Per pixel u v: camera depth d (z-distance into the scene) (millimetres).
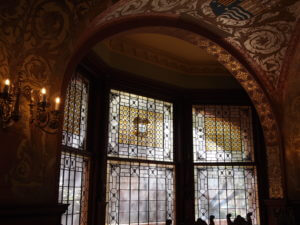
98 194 5777
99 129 6047
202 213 6996
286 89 5801
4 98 2939
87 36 4293
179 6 4750
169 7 4750
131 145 6488
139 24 4926
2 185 3260
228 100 7547
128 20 4828
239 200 7152
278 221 5320
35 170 3580
